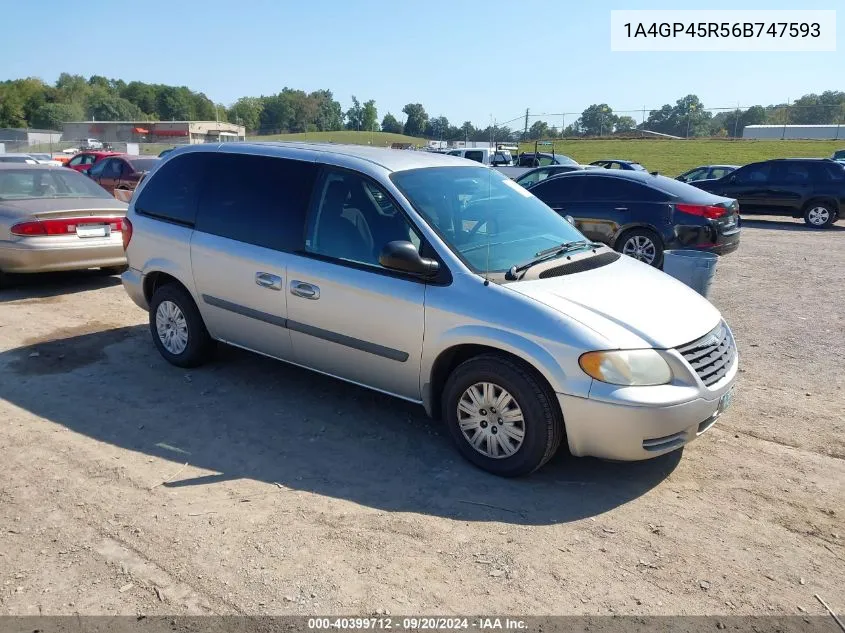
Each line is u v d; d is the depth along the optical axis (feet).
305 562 10.78
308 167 16.33
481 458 13.76
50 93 378.94
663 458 14.55
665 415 12.29
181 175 18.80
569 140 182.80
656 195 33.99
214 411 16.47
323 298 15.31
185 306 18.51
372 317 14.64
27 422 15.69
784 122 186.09
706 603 10.06
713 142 171.63
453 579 10.46
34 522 11.75
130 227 19.62
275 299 16.24
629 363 12.30
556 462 14.34
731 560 11.09
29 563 10.66
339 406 16.89
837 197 56.85
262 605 9.82
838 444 15.29
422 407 16.94
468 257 14.10
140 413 16.29
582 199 36.04
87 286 29.55
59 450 14.37
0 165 30.01
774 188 59.36
